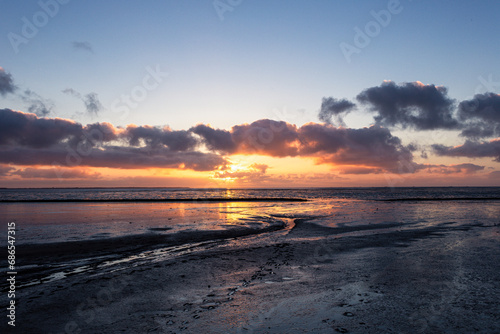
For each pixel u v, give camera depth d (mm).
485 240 14531
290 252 12703
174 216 29938
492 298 7012
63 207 44438
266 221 25703
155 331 5773
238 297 7543
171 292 8023
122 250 13805
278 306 6871
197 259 11641
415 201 58719
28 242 15594
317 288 8062
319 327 5750
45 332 5852
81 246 14664
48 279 9430
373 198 76000
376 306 6699
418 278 8664
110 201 63188
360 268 9922
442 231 17719
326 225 22219
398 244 13883
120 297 7688
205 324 6035
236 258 11758
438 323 5789
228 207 44875
